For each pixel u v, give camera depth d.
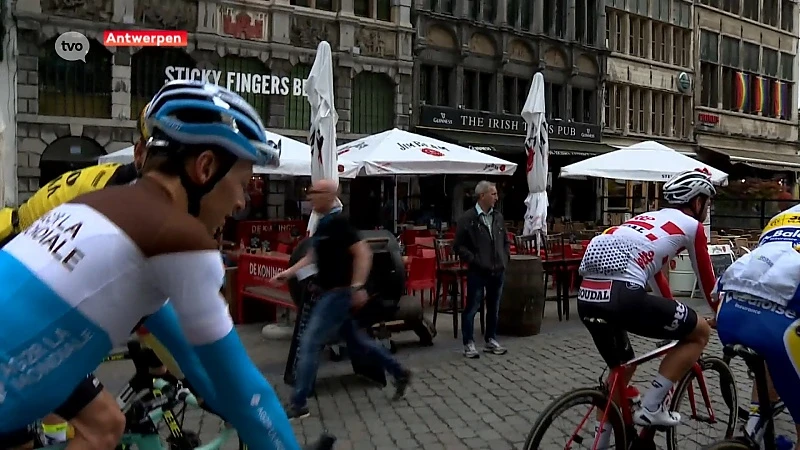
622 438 3.82
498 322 8.64
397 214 20.39
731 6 34.16
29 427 1.76
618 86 28.52
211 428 3.62
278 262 8.13
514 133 23.95
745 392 6.21
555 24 25.50
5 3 15.54
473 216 7.41
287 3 19.20
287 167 10.62
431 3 22.27
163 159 1.62
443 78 22.78
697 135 32.00
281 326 8.26
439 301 10.80
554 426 3.59
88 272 1.48
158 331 2.07
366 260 5.51
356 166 10.23
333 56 19.97
